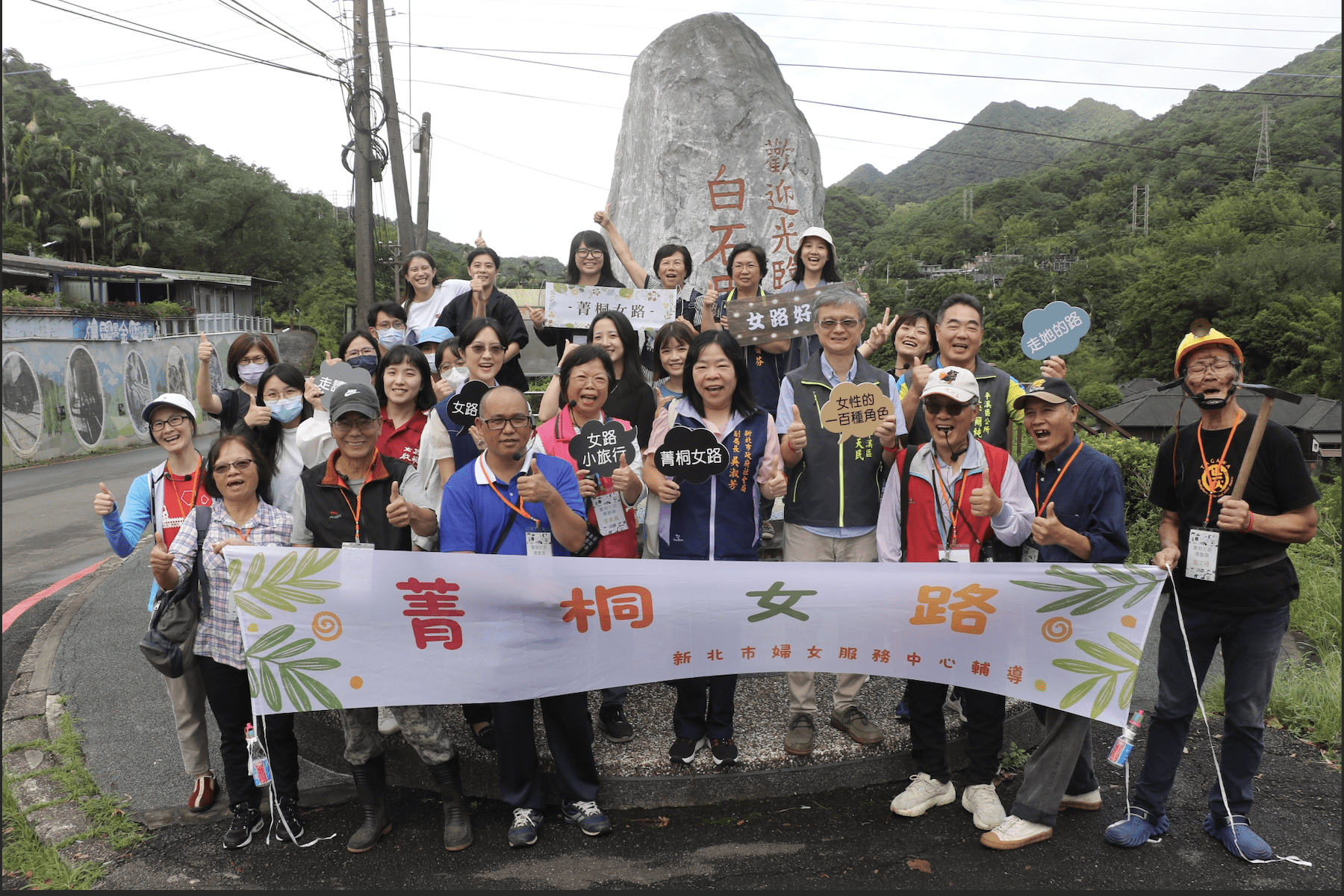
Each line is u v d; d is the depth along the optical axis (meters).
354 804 3.84
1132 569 3.29
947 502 3.54
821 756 3.80
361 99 15.35
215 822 3.66
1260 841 3.28
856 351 4.10
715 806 3.72
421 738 3.38
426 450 3.97
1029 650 3.40
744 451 3.79
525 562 3.40
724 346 3.73
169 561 3.32
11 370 18.34
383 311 5.64
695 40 7.53
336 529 3.47
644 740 3.96
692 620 3.54
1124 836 3.36
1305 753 4.20
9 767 4.15
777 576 3.55
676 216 7.45
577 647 3.46
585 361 3.78
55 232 44.00
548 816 3.67
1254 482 3.18
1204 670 3.36
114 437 22.48
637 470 3.77
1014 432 9.11
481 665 3.38
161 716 4.68
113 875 3.28
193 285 34.25
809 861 3.29
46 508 12.13
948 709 4.20
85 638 5.89
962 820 3.56
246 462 3.48
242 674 3.40
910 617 3.52
